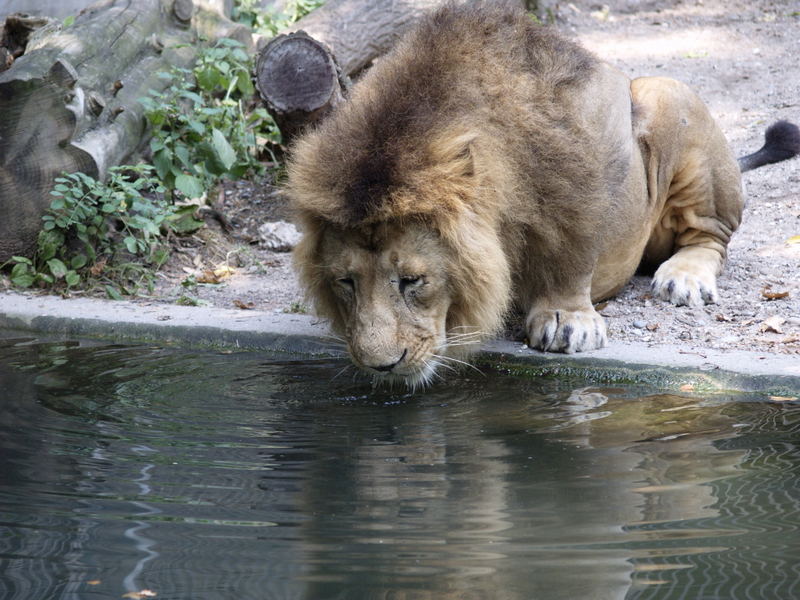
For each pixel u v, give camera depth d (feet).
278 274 49.21
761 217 53.26
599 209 34.32
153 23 57.06
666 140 40.93
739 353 34.55
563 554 19.24
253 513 21.74
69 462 25.31
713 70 79.36
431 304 30.96
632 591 17.57
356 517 21.40
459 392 32.40
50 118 46.39
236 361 36.52
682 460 24.98
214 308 42.93
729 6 95.35
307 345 37.83
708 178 43.16
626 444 26.48
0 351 38.14
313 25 65.21
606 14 93.91
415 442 26.86
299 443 26.99
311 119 51.93
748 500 21.98
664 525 20.62
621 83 38.40
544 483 23.43
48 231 47.37
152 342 39.93
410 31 34.58
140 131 52.34
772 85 75.36
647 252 45.93
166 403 31.04
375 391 32.45
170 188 52.49
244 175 59.11
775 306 40.40
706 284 41.37
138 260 50.01
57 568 19.04
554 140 32.73
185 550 19.79
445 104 30.91
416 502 22.24
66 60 49.19
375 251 30.25
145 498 22.72
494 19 33.88
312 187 30.37
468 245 30.19
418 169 29.43
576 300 36.68
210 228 53.78
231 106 58.90
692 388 32.76
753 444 26.22
